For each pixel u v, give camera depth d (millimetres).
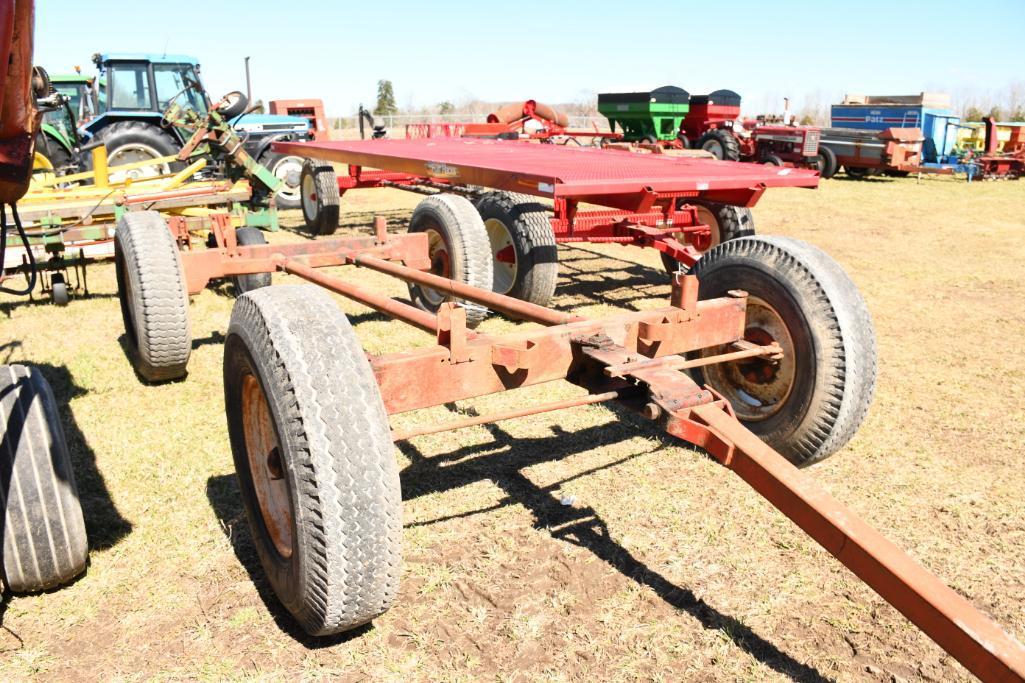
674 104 20234
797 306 3266
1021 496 3484
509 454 3832
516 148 9570
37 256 6359
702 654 2443
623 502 3365
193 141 9711
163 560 2920
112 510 3277
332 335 2260
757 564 2924
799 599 2725
